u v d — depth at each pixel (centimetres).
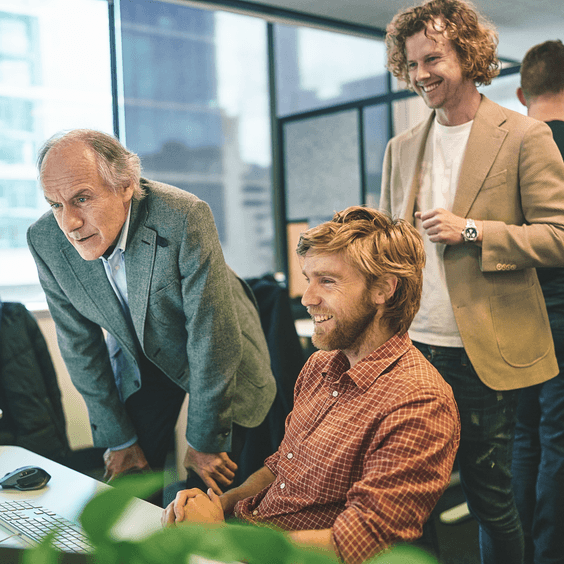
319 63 1745
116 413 184
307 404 124
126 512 51
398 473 99
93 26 269
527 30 363
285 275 437
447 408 105
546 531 200
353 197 407
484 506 169
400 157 188
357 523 96
